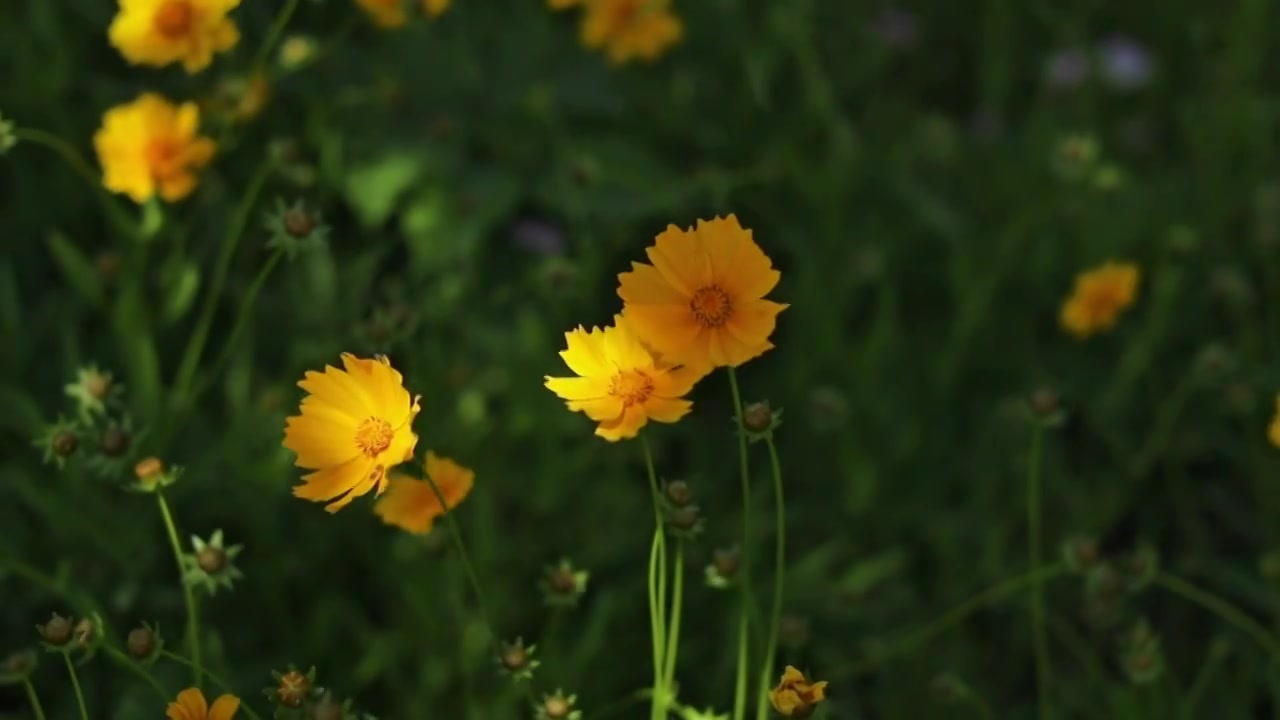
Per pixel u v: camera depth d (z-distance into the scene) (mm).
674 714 1537
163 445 1572
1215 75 1969
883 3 2041
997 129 1952
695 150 1896
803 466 1746
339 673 1592
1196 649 1702
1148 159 1980
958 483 1765
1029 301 1839
